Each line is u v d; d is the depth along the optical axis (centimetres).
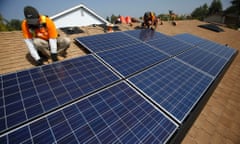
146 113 297
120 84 363
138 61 493
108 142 233
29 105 261
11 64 441
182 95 368
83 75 367
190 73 483
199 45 818
